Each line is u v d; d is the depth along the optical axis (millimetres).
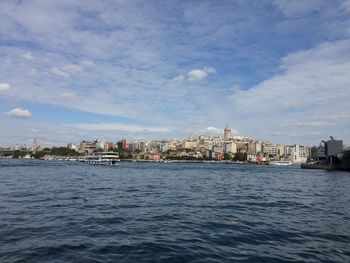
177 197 55375
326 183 102250
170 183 88875
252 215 38219
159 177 118375
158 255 21891
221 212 40094
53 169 163250
